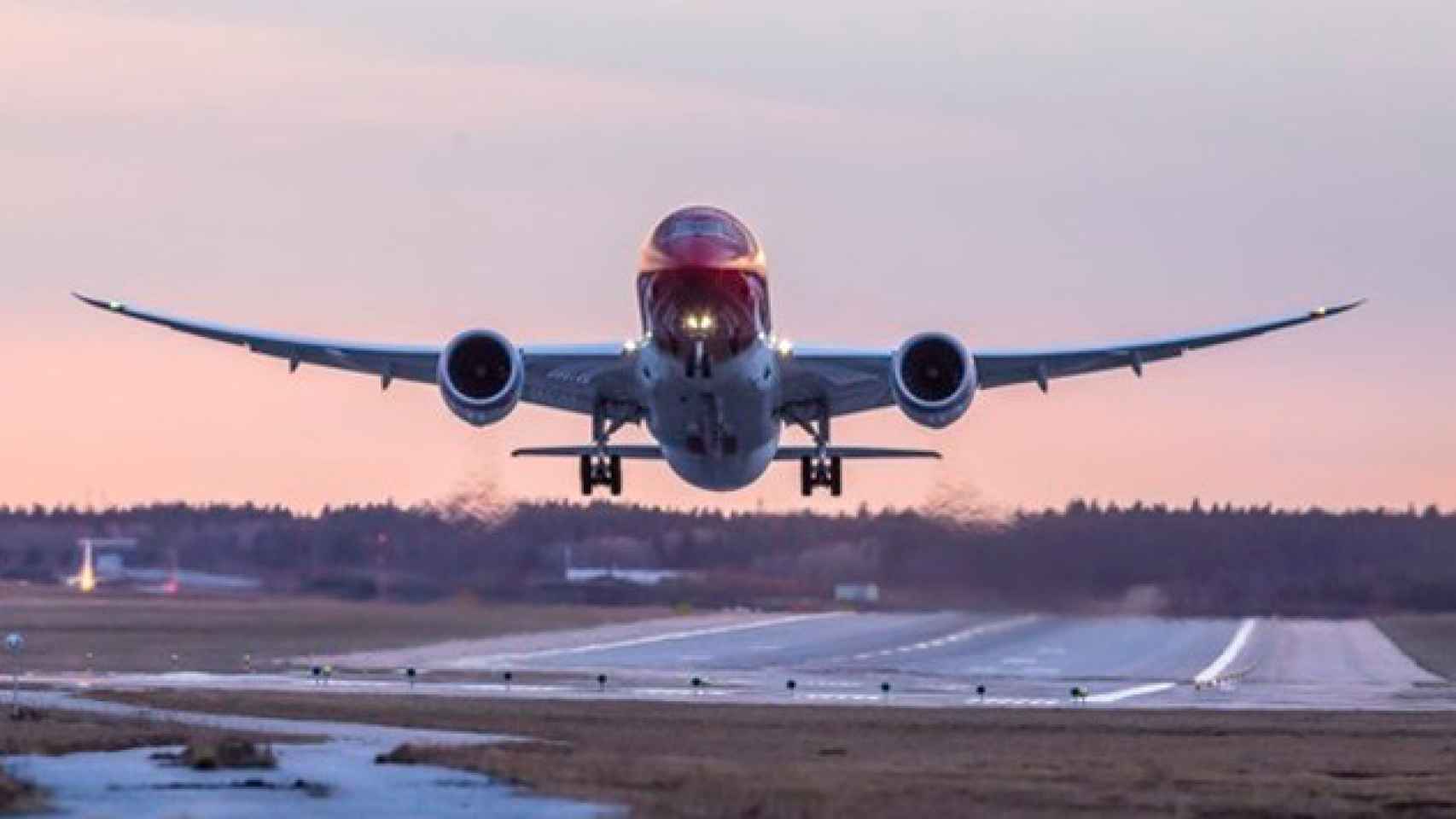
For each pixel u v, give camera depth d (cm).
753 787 14488
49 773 15288
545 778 14950
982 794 14900
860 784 15250
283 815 13088
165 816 12950
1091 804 14575
